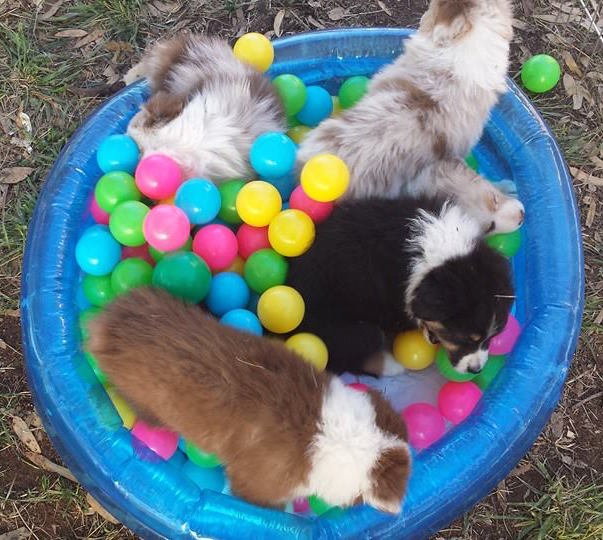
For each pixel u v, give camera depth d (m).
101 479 0.85
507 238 1.04
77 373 0.90
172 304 0.81
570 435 1.04
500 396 0.91
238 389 0.75
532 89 1.29
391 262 0.91
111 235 0.98
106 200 1.00
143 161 0.99
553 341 0.94
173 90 1.09
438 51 1.02
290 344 0.91
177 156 1.01
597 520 0.98
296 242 0.95
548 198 1.04
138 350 0.77
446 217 0.91
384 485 0.72
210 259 0.97
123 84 1.27
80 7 1.33
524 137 1.10
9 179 1.18
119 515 0.86
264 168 1.01
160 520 0.83
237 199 0.99
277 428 0.75
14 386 1.04
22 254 1.12
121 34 1.31
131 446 0.87
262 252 0.98
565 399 1.07
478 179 1.02
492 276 0.88
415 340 0.99
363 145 1.00
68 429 0.87
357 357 0.96
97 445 0.86
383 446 0.73
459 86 1.02
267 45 1.14
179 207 0.96
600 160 1.25
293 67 1.20
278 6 1.35
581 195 1.22
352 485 0.74
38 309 0.94
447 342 0.92
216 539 0.81
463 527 0.98
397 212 0.93
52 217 1.00
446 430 0.94
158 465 0.86
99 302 0.97
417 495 0.83
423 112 1.01
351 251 0.93
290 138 1.10
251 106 1.05
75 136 1.08
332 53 1.20
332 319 0.96
